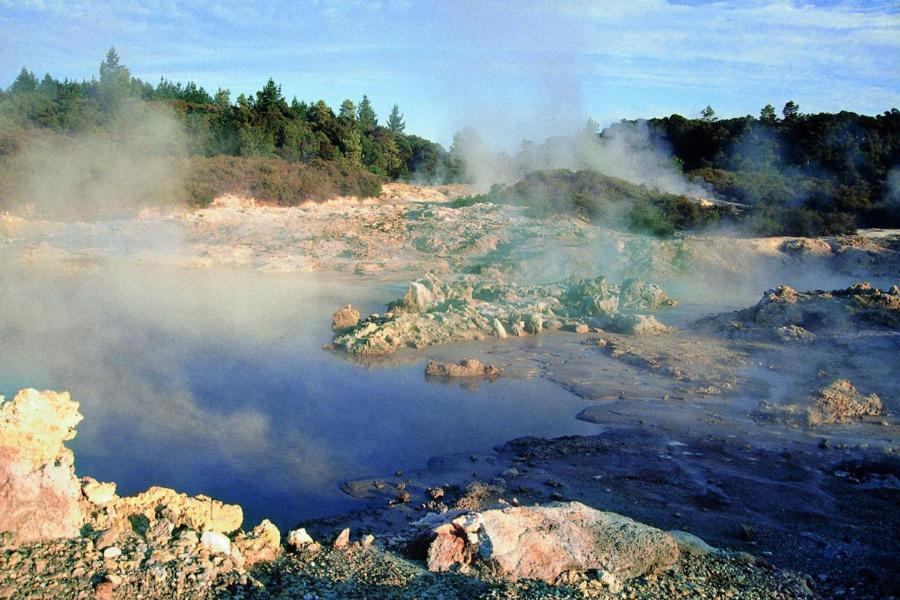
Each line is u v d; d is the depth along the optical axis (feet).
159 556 28.86
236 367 69.21
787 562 34.65
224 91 304.30
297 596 28.94
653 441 51.93
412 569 31.89
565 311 95.35
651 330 86.22
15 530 27.96
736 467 47.26
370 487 44.16
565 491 43.34
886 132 216.33
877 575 33.17
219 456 47.91
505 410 59.00
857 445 50.62
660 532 34.53
